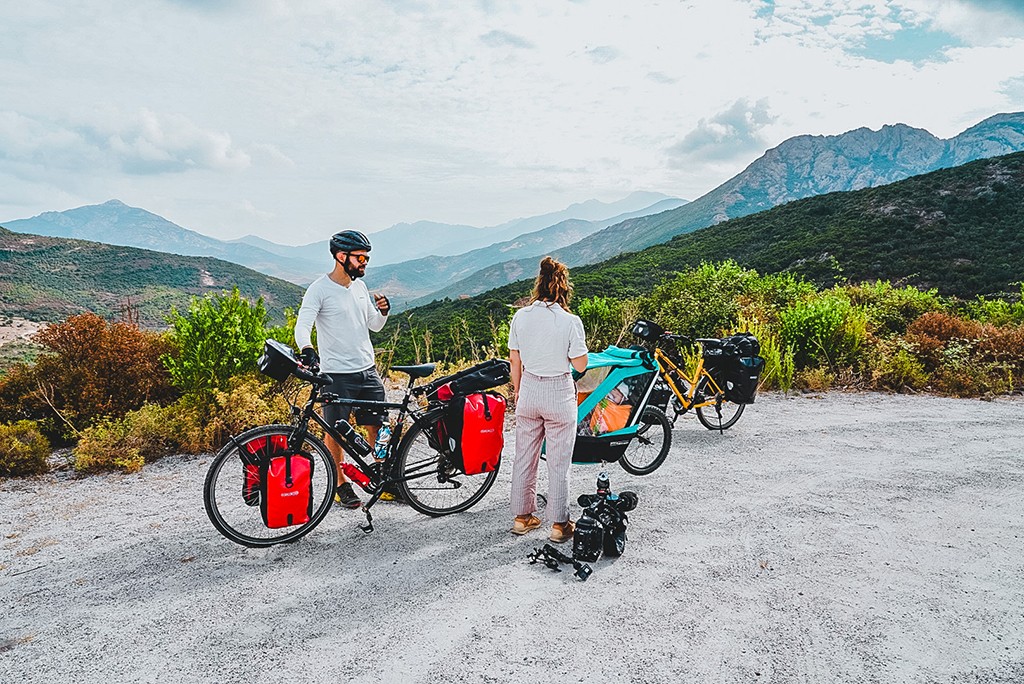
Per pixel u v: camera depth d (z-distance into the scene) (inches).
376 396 188.5
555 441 166.2
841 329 437.7
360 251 178.7
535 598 136.3
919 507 190.4
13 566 159.0
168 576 150.1
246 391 274.7
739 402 272.4
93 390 284.2
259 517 184.7
